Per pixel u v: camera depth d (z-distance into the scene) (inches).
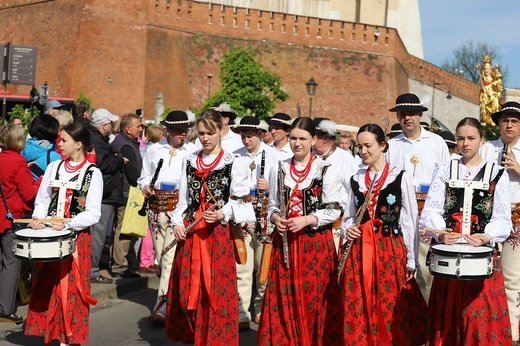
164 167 470.0
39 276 358.6
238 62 2059.5
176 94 2272.4
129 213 558.3
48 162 467.2
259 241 430.3
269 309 347.3
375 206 340.5
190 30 2337.6
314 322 343.0
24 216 435.8
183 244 352.5
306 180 347.9
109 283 538.0
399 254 337.7
